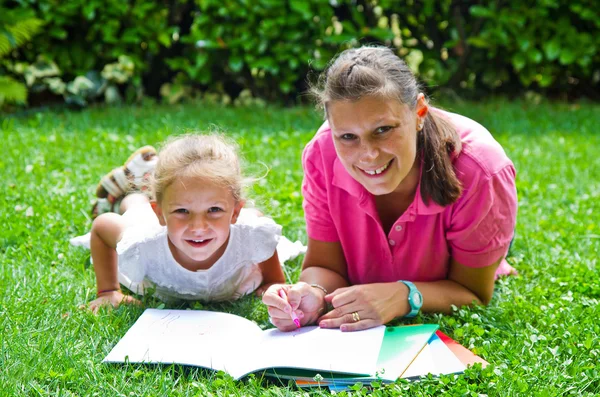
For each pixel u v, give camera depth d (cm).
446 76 767
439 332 271
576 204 439
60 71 712
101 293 312
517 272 337
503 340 269
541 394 229
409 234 289
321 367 240
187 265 305
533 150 567
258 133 601
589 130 645
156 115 662
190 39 720
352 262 311
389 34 717
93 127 611
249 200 323
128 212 325
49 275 324
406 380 236
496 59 764
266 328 288
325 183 293
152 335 269
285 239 363
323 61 714
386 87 242
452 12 755
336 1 727
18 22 635
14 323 272
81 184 448
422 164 272
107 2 698
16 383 233
